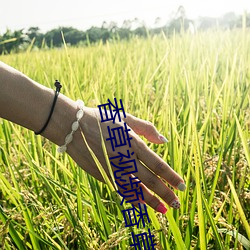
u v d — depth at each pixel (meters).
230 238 1.54
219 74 3.76
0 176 1.82
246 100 2.71
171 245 1.55
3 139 2.71
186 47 4.43
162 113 2.38
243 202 1.75
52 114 1.37
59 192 2.03
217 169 1.66
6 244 1.57
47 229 1.78
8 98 1.33
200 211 1.32
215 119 2.65
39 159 2.53
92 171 1.44
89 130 1.37
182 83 3.34
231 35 6.23
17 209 1.82
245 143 1.48
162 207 1.40
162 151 2.35
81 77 4.96
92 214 1.80
